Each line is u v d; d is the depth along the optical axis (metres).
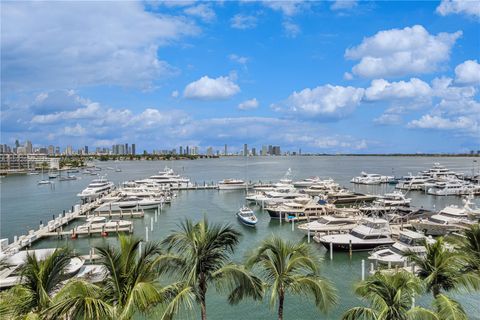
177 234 16.91
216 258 16.70
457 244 20.58
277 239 18.17
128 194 94.50
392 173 197.75
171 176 132.00
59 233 57.12
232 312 29.77
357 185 135.50
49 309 12.00
